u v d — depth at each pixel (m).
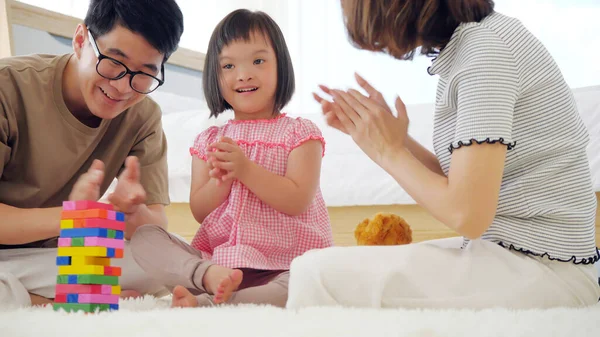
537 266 1.00
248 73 1.50
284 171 1.49
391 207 2.12
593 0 3.15
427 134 2.08
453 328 0.72
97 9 1.25
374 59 3.53
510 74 1.01
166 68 3.10
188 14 3.61
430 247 1.01
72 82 1.36
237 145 1.44
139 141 1.54
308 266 1.00
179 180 2.21
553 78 1.05
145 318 0.80
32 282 1.36
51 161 1.39
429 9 1.02
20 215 1.25
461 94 1.02
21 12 2.55
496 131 0.97
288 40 3.76
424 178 1.02
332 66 3.67
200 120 2.27
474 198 0.96
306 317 0.80
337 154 2.15
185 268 1.24
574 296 1.02
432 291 0.98
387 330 0.70
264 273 1.40
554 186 1.04
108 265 0.99
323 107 1.12
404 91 3.45
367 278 0.97
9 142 1.36
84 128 1.40
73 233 0.97
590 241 1.06
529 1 3.24
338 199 2.11
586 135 1.11
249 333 0.70
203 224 1.50
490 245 1.02
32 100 1.35
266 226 1.44
